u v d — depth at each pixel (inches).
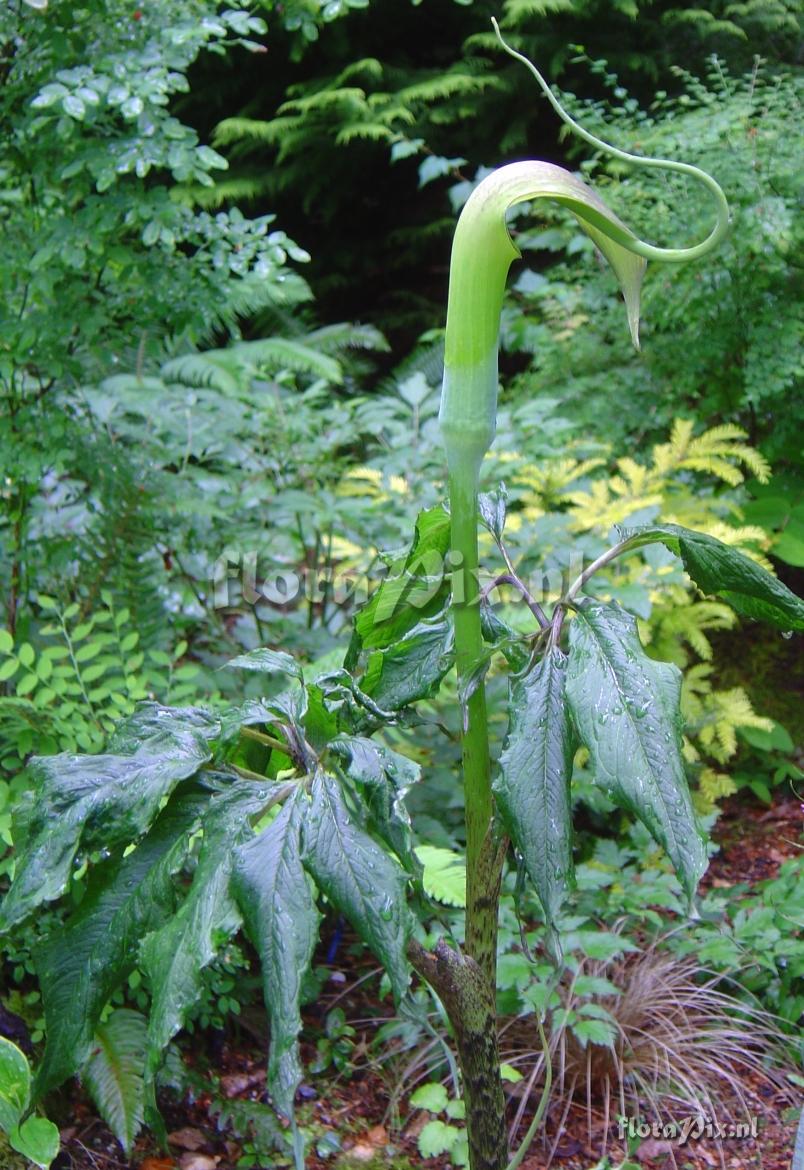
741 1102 87.0
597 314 169.0
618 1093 88.4
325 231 264.1
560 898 46.8
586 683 47.5
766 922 96.9
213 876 45.7
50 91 90.4
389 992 93.3
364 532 131.3
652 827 45.1
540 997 83.3
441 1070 90.5
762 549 147.4
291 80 245.3
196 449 134.4
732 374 156.9
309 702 53.1
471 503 50.2
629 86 231.0
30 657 88.7
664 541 52.8
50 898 45.8
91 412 121.9
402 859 48.0
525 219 228.7
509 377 238.4
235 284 109.2
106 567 111.7
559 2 212.5
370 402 151.1
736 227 142.5
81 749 89.3
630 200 153.1
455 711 119.3
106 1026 80.6
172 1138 81.1
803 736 149.4
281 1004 43.1
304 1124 84.4
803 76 205.9
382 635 62.4
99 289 110.5
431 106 242.4
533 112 236.2
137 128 100.8
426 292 263.7
